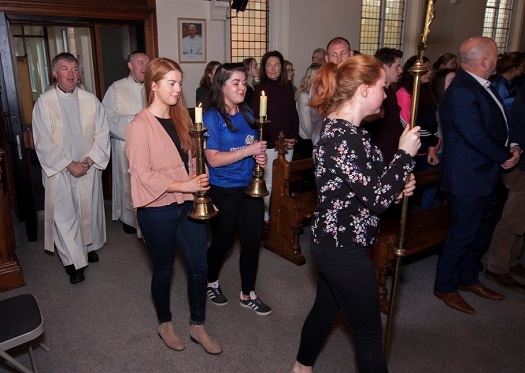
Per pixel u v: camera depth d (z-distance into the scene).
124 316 2.75
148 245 2.18
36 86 7.28
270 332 2.58
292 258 3.44
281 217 3.51
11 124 3.66
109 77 4.76
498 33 8.90
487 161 2.58
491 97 2.54
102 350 2.42
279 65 3.74
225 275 3.26
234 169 2.39
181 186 2.02
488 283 3.17
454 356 2.39
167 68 2.03
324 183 1.61
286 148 3.43
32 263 3.49
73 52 6.29
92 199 3.38
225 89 2.32
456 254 2.77
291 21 6.25
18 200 4.27
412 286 3.12
